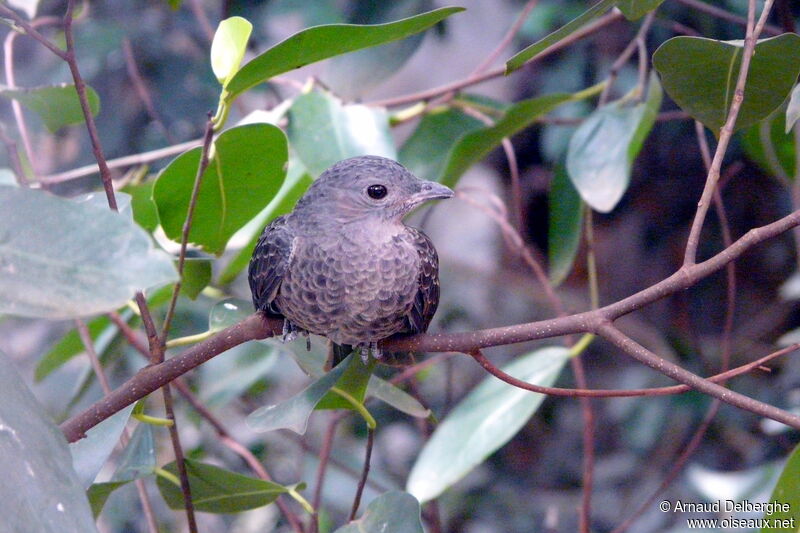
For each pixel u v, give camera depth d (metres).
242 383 9.11
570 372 13.52
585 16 4.77
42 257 3.41
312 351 6.79
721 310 13.55
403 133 13.73
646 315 14.04
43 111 6.73
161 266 3.36
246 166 5.73
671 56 5.12
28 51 12.25
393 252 6.07
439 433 7.65
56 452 3.77
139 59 11.01
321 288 6.02
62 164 11.56
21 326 13.17
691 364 12.04
